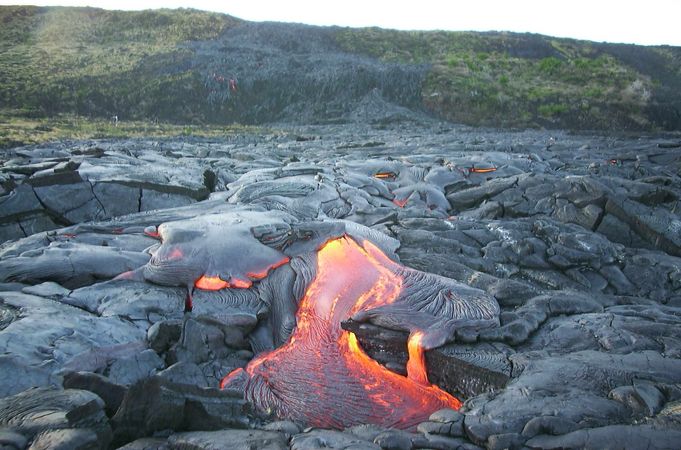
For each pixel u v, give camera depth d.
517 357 8.62
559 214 14.71
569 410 6.93
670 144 27.27
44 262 10.20
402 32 58.09
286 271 11.12
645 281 11.91
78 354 8.09
